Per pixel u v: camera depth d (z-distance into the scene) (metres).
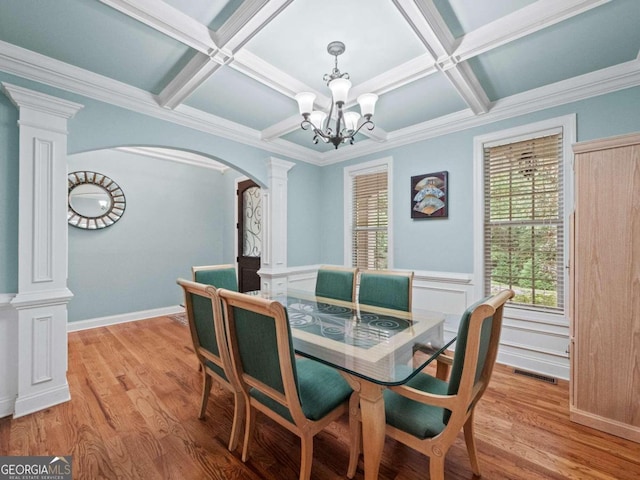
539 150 2.73
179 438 1.81
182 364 2.87
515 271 2.86
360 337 1.71
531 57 2.16
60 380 2.19
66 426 1.91
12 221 2.10
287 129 3.30
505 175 2.93
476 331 1.13
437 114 3.11
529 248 2.79
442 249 3.30
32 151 2.08
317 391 1.51
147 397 2.27
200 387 2.43
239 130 3.43
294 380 1.30
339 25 1.83
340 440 1.81
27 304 2.04
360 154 4.06
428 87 2.57
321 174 4.60
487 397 2.25
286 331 1.27
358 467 1.59
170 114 2.90
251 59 2.14
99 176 4.05
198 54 2.15
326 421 1.44
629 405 1.76
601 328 1.84
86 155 3.96
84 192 3.93
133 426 1.92
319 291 2.95
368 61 2.19
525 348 2.74
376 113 3.07
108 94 2.52
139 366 2.81
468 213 3.11
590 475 1.51
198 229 5.14
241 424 1.77
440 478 1.22
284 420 1.43
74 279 3.87
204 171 5.22
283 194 3.99
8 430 1.87
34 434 1.83
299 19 1.78
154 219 4.60
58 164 2.19
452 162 3.22
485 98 2.71
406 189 3.60
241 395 1.70
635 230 1.74
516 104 2.73
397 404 1.41
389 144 3.71
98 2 1.69
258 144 3.74
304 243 4.35
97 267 4.05
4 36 1.95
